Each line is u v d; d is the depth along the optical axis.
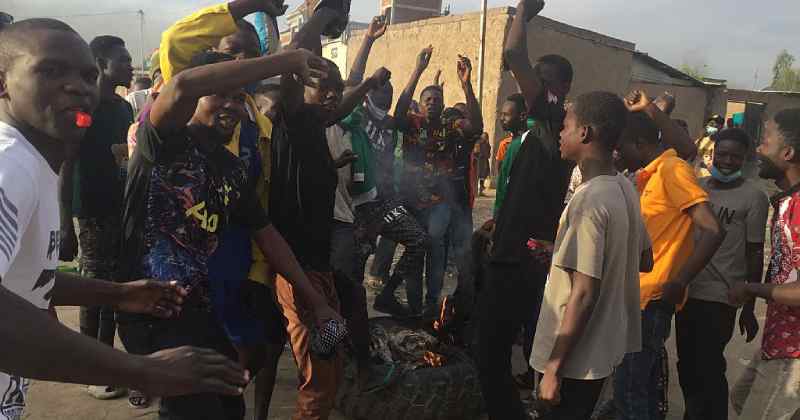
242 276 2.51
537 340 2.30
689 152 3.26
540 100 2.78
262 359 2.73
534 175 2.76
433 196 5.03
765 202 3.04
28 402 3.26
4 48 1.25
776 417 2.46
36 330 0.97
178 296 1.85
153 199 2.03
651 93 19.84
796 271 2.43
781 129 2.47
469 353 3.59
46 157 1.32
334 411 3.32
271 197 2.62
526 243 2.76
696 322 2.98
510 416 2.82
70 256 3.40
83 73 1.30
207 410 2.03
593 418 3.25
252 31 2.93
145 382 1.09
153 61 3.64
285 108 2.54
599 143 2.18
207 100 2.11
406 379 3.09
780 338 2.46
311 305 2.46
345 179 3.87
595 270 2.05
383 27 4.26
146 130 1.95
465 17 15.65
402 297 5.47
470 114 5.09
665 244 2.70
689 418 3.02
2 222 1.10
